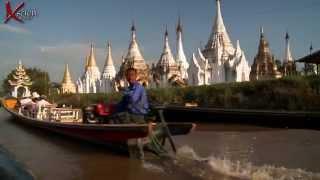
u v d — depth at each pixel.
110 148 11.17
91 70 90.25
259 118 18.42
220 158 9.31
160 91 39.00
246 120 18.86
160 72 64.62
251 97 29.94
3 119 26.27
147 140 9.89
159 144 9.84
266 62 57.00
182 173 8.00
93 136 11.51
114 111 11.20
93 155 10.38
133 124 9.91
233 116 19.52
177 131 9.73
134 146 10.05
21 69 86.56
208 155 9.70
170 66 64.38
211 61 60.12
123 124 10.09
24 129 18.59
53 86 103.56
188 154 9.82
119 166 8.88
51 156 10.43
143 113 10.41
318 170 7.99
